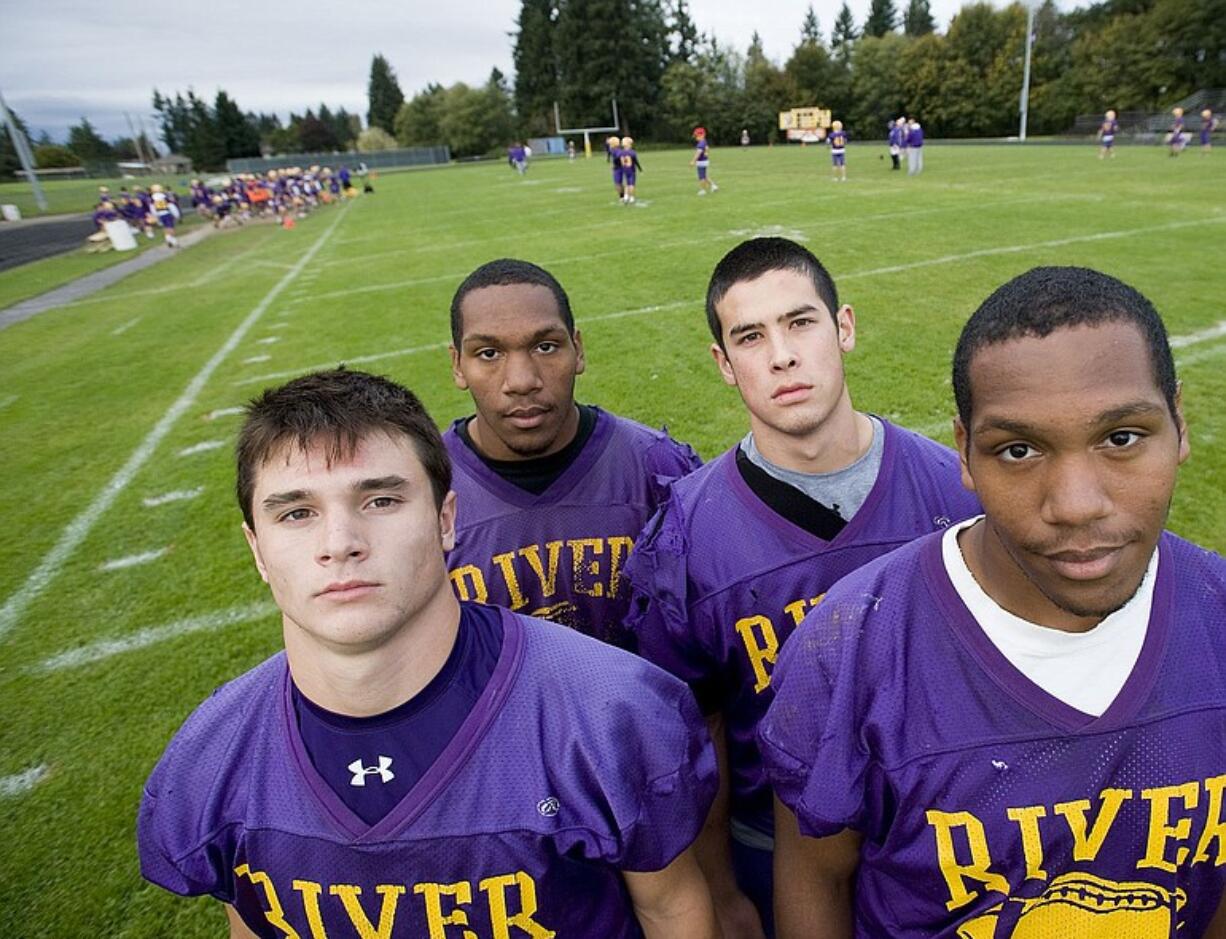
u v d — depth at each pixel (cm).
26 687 302
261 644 314
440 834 100
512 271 182
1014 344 82
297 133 8012
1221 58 3575
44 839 232
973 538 100
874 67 4934
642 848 105
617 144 1761
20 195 4497
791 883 125
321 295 1062
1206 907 98
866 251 948
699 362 591
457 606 107
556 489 189
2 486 503
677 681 119
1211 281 698
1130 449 80
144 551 401
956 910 100
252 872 105
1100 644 91
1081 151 2575
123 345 885
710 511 155
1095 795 92
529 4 6612
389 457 96
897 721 99
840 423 148
